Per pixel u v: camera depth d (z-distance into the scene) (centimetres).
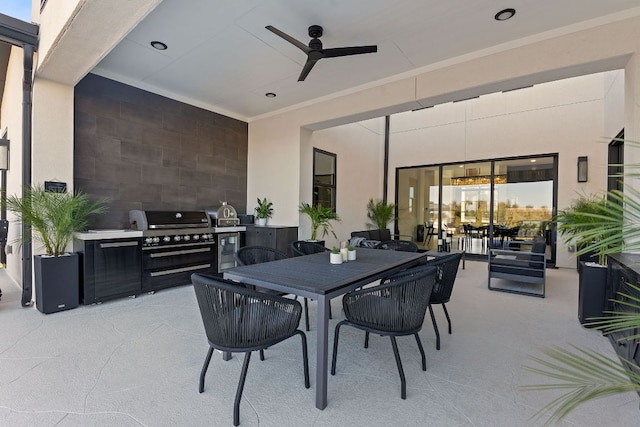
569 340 276
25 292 346
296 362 237
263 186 586
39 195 326
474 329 303
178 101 493
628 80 299
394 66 397
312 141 613
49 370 216
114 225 421
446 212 787
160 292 411
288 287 198
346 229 732
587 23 303
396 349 198
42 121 352
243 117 600
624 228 114
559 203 635
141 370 219
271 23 310
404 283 196
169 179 482
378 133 857
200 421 169
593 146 606
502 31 323
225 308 175
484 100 728
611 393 99
